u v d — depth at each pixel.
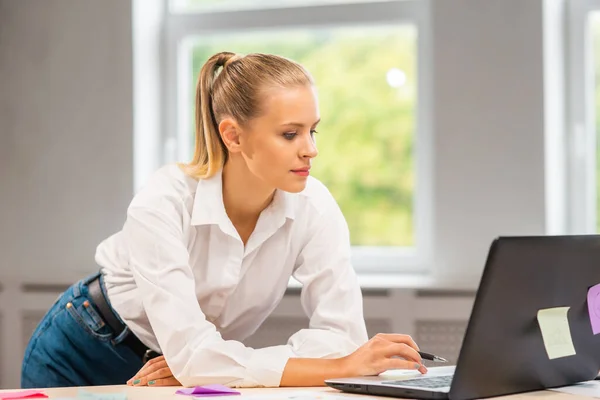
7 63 4.04
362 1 3.87
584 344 1.66
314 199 2.09
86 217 3.93
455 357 3.45
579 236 1.56
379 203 3.91
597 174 3.72
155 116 4.07
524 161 3.49
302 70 1.87
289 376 1.71
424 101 3.81
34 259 3.99
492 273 1.43
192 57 4.14
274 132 1.82
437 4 3.58
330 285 2.04
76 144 3.94
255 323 2.23
